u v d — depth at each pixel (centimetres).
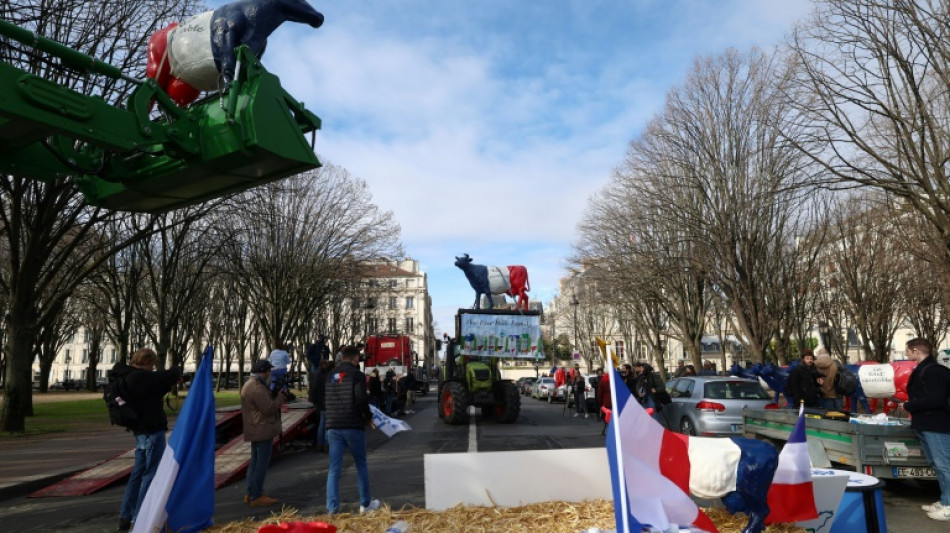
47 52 420
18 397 1664
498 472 568
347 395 651
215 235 2823
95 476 909
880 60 1240
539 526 501
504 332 1931
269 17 514
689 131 2114
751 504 433
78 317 4703
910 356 685
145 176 481
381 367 4047
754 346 2062
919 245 1938
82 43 1459
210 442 551
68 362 9888
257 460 742
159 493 509
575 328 5116
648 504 408
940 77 1201
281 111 462
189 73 491
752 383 1296
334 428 648
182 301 3061
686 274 2572
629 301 3150
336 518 559
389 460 1112
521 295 2222
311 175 3127
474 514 531
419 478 906
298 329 3594
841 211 2416
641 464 421
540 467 574
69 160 498
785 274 2164
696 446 441
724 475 428
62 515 714
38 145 486
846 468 812
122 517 643
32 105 389
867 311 2584
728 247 2044
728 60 2061
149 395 646
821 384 1018
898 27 1211
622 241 2750
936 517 654
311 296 3459
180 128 446
